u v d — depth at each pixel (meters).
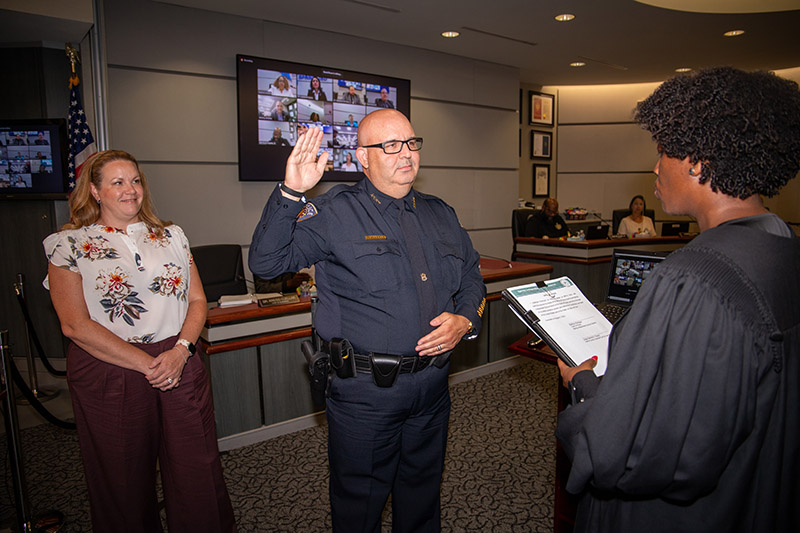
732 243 0.72
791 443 0.75
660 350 0.72
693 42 5.04
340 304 1.44
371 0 3.80
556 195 7.77
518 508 2.14
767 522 0.75
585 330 1.19
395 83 4.85
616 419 0.74
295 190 1.24
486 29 4.54
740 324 0.69
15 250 3.71
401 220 1.47
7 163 3.60
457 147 5.60
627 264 2.03
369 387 1.38
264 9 3.94
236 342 2.57
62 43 3.62
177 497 1.65
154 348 1.62
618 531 0.86
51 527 2.00
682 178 0.80
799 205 6.89
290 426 2.80
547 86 7.42
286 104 4.23
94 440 1.56
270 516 2.09
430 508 1.57
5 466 2.54
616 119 7.45
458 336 1.42
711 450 0.69
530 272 3.85
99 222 1.62
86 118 3.42
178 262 1.70
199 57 3.93
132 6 3.64
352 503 1.44
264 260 1.28
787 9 4.14
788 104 0.71
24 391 1.92
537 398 3.32
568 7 4.01
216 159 4.08
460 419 3.00
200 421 1.67
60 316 1.50
